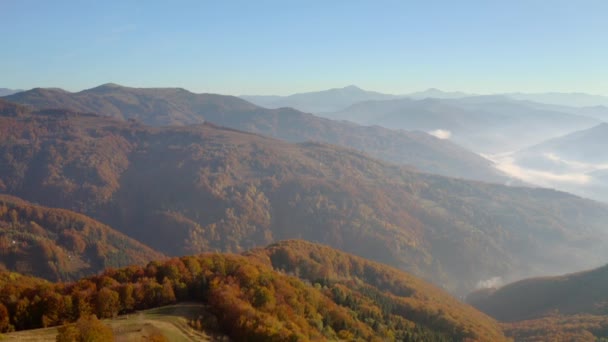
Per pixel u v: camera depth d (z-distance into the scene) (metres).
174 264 108.25
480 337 142.25
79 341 67.62
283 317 92.50
